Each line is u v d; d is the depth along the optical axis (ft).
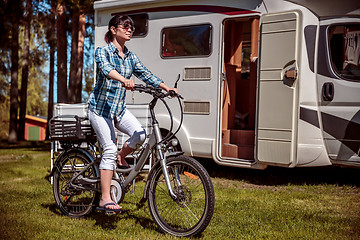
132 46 21.33
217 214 12.85
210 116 18.88
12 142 48.75
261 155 17.34
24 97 52.85
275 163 16.97
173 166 10.68
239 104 23.00
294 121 16.46
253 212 13.08
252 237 10.66
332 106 16.37
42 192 16.08
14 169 21.81
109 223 11.84
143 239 10.40
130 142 11.30
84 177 12.22
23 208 13.62
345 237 10.66
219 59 18.62
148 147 11.07
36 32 52.44
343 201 14.76
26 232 11.09
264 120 17.25
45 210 13.37
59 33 37.70
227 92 20.52
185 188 10.52
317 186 17.26
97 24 22.13
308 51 16.57
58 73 37.76
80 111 16.84
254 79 21.25
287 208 13.58
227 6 18.49
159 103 20.26
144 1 20.48
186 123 19.51
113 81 10.93
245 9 17.99
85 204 12.47
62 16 37.65
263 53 17.30
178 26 19.85
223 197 15.25
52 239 10.57
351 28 16.39
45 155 29.35
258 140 17.44
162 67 20.33
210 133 18.89
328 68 16.48
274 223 11.91
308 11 16.72
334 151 16.46
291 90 16.47
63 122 12.34
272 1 17.29
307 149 16.51
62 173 12.87
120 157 11.62
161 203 11.21
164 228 10.86
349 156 16.12
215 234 10.87
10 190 16.55
